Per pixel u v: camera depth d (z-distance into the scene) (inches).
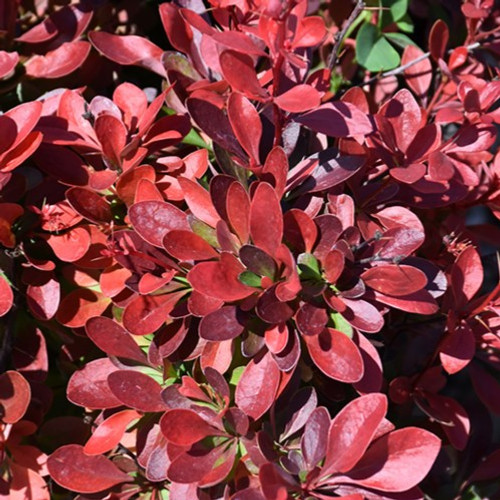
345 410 8.6
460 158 11.4
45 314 9.8
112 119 9.6
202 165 10.0
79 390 9.7
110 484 9.6
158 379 9.9
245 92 8.7
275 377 9.0
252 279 8.9
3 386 9.6
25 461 10.2
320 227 9.0
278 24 8.3
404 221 10.0
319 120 9.3
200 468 8.8
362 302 9.0
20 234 10.1
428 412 10.3
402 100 10.2
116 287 9.5
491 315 10.0
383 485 8.6
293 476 8.9
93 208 9.7
